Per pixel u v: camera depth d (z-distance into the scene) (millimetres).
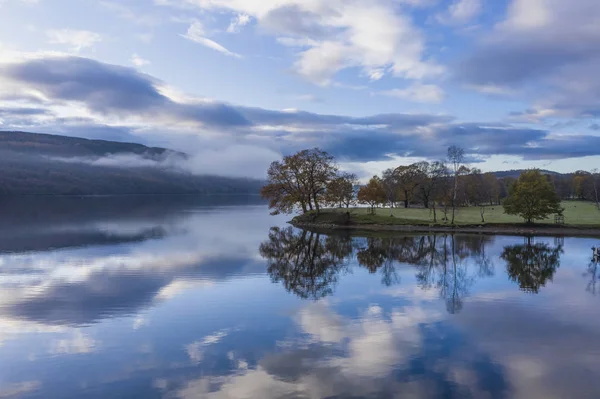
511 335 20781
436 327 22031
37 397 14984
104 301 27078
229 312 24750
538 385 15680
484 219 84125
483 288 30953
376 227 80125
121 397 14938
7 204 169750
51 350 19078
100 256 44906
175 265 39906
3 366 17422
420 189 123625
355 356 18234
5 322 22984
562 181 159750
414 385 15625
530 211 74500
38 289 30188
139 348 19266
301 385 15648
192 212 136250
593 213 94438
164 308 25500
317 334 20984
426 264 41531
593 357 18156
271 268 38844
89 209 142625
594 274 36062
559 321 23047
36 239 59688
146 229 75500
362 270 38281
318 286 31562
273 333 21141
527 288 31000
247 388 15461
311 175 93688
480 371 16797
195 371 16875
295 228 80375
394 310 25203
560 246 54312
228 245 54906
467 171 125875
